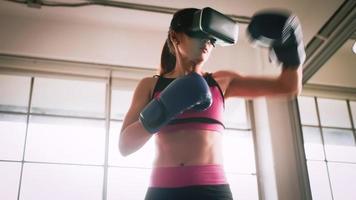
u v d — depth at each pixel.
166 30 3.62
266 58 3.52
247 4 3.30
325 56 3.26
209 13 1.12
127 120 1.20
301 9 3.24
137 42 3.55
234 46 3.70
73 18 3.46
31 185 2.99
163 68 1.32
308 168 3.27
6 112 3.18
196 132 1.10
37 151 3.10
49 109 3.26
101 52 3.44
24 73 3.31
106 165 3.08
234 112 3.59
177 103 1.06
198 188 1.02
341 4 3.04
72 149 3.14
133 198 3.05
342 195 3.14
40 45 3.37
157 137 1.15
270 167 3.27
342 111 3.26
